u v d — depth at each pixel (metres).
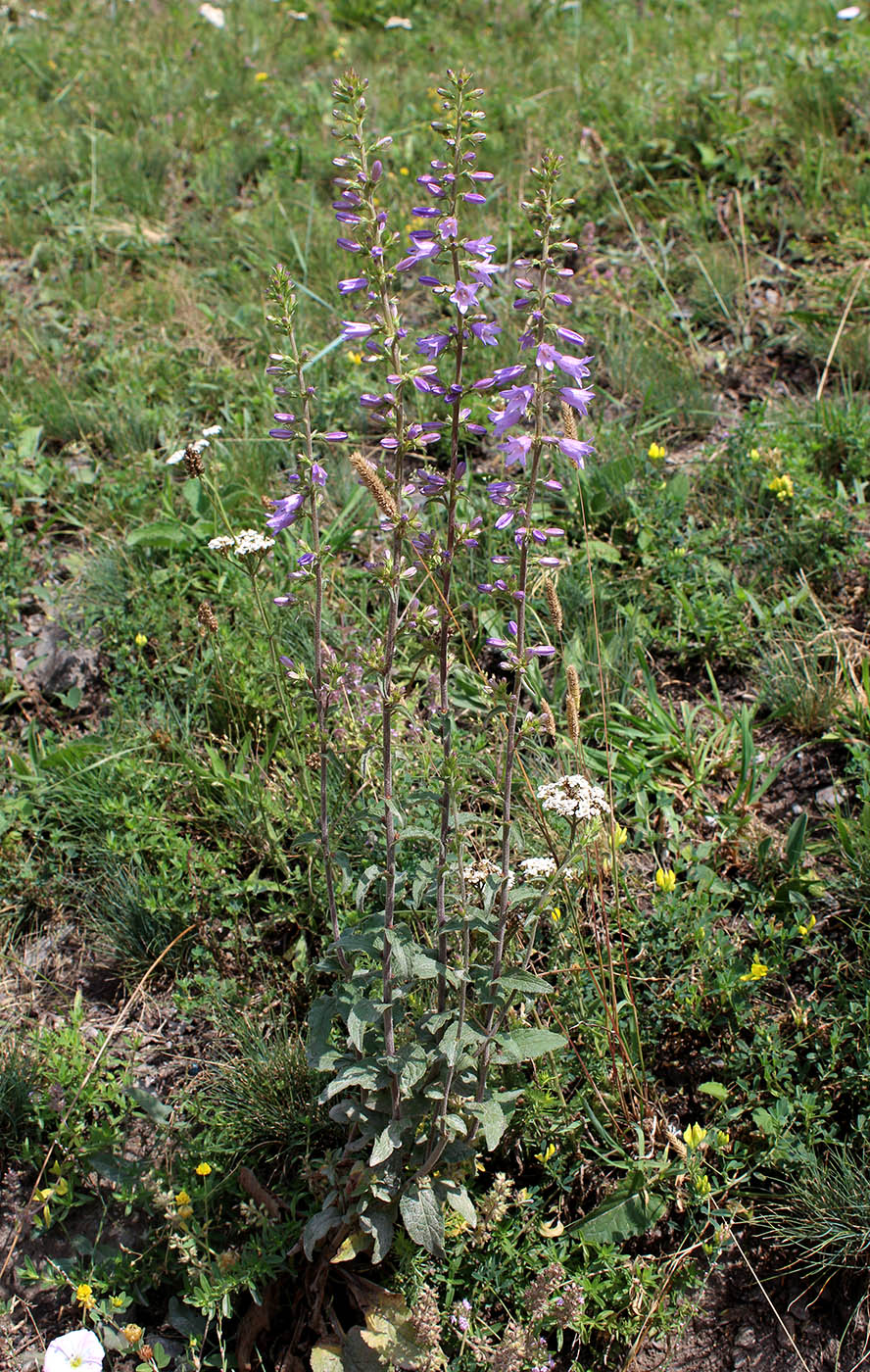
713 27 7.56
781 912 3.44
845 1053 3.06
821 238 5.73
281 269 2.27
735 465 4.60
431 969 2.36
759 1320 2.87
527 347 2.17
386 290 2.18
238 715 3.97
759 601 4.27
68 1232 3.02
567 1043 2.97
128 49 8.12
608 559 4.35
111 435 4.98
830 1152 2.93
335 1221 2.74
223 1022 3.29
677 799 3.77
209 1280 2.84
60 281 5.87
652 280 5.63
